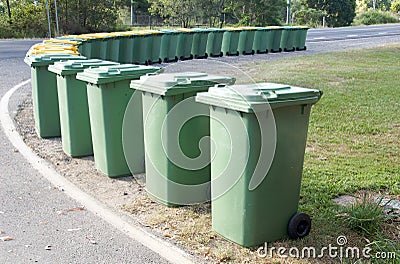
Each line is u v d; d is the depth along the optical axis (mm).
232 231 3834
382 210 4184
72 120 6062
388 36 26969
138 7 42438
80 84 5980
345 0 49562
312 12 47719
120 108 5289
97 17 32688
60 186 5207
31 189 5129
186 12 36875
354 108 8617
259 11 37406
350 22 50438
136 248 3848
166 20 38062
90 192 5031
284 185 3768
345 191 4879
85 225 4266
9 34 28750
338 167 5617
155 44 15773
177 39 16609
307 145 6539
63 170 5727
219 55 18031
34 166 5879
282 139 3650
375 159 5953
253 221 3711
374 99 9367
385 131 7211
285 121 3627
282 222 3861
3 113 8641
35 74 6930
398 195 4781
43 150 6535
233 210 3781
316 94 3688
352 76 12250
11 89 10859
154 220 4328
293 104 3568
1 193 5012
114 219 4371
